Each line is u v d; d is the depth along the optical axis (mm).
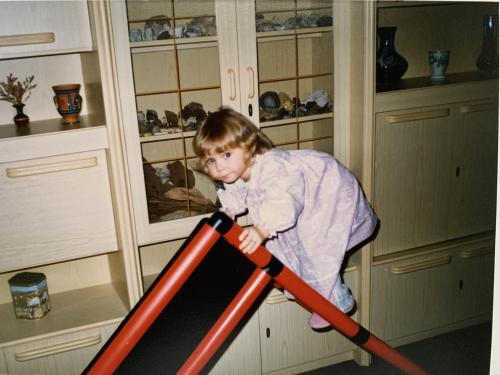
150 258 2062
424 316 2092
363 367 1978
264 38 1888
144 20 1649
